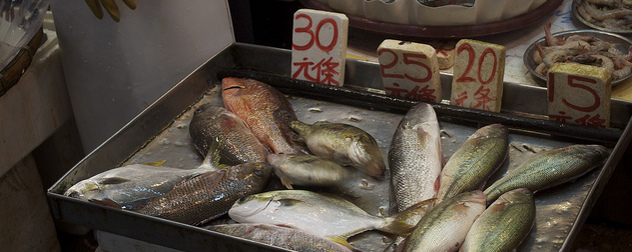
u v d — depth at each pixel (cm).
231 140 188
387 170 179
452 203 153
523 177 164
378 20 253
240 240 140
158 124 203
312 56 216
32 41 231
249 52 234
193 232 146
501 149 175
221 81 232
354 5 256
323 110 211
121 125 250
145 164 182
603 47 239
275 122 198
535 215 152
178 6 229
